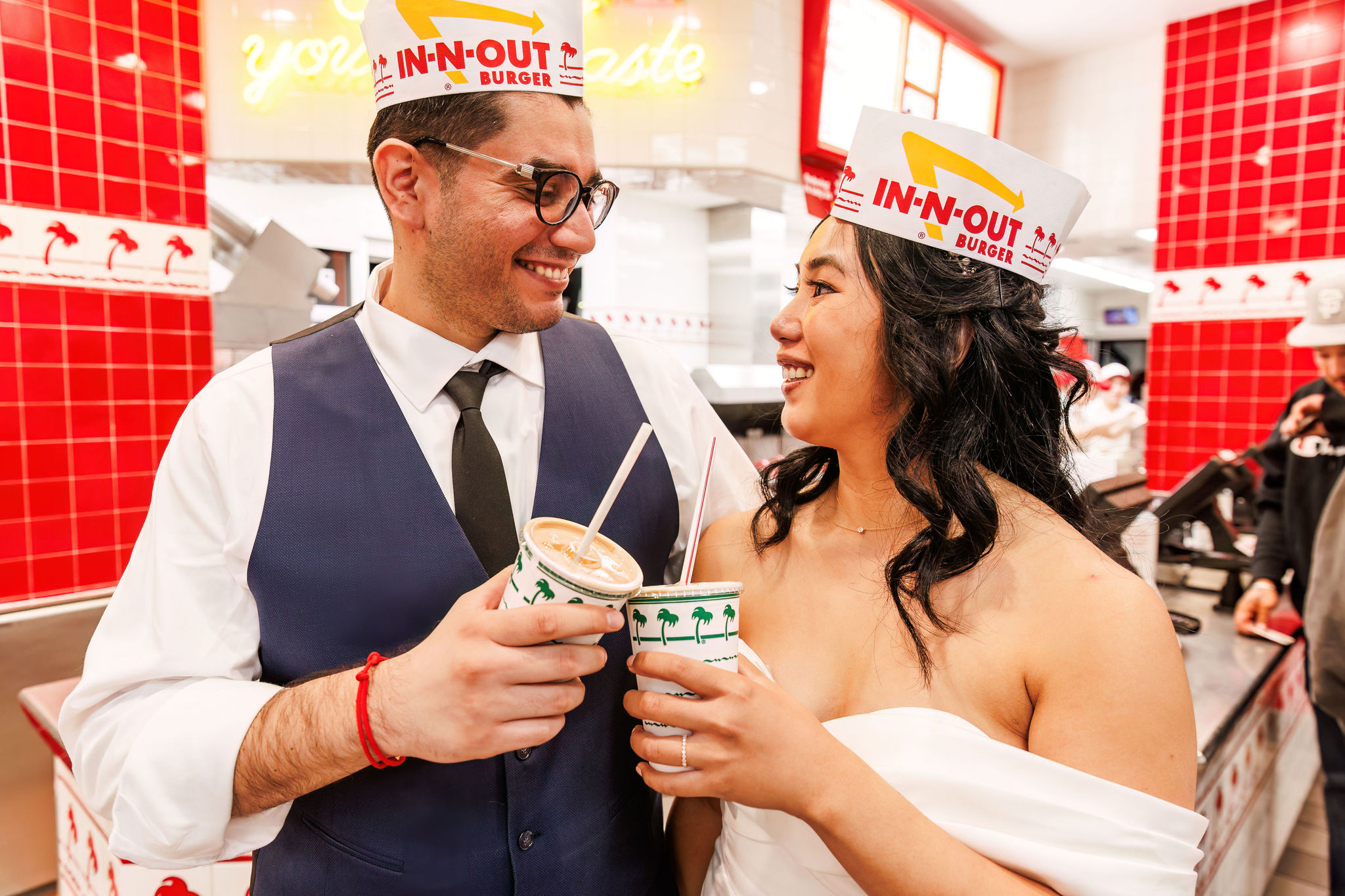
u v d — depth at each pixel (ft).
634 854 3.53
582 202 3.27
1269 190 13.85
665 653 2.36
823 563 3.32
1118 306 24.64
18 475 9.29
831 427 3.12
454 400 3.43
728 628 2.45
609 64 11.92
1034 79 17.54
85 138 9.55
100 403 9.84
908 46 14.38
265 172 11.43
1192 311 14.84
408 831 3.15
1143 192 15.87
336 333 3.66
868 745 2.79
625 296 15.81
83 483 9.76
